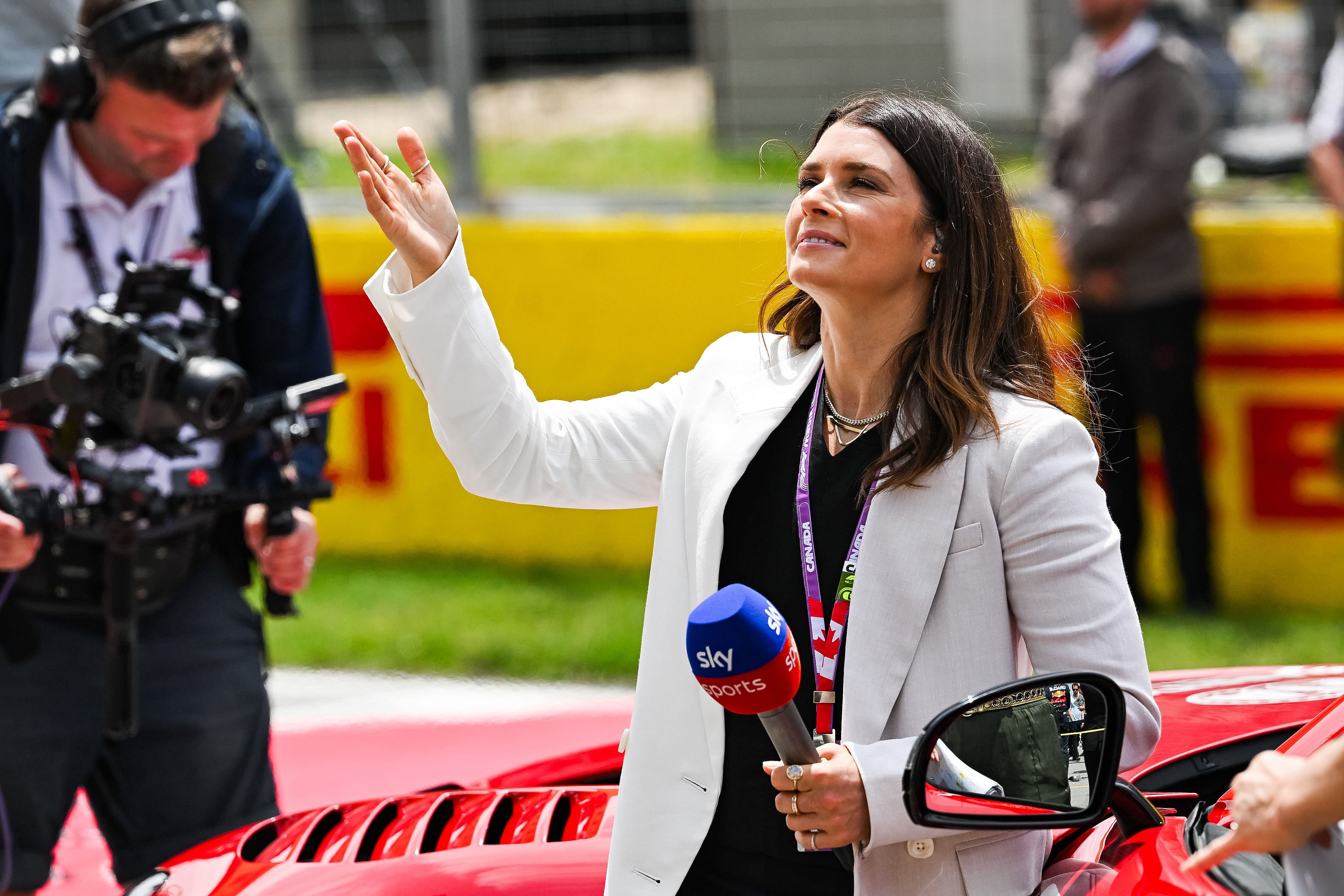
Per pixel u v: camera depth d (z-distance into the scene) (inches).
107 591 417.7
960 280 285.0
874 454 287.7
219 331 465.4
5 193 422.3
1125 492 865.5
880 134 286.4
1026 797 256.2
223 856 338.3
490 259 981.2
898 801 257.3
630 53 1029.2
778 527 294.8
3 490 406.0
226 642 461.1
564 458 315.9
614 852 297.7
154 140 417.7
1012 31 961.5
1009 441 276.1
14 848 443.2
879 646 274.2
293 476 440.8
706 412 304.7
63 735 440.8
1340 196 835.4
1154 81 832.3
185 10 410.3
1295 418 872.3
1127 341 850.8
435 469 996.6
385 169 299.6
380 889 314.3
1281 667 416.8
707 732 291.7
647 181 1041.5
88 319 403.2
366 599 922.1
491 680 800.3
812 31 1002.7
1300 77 979.9
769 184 1018.1
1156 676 413.1
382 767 612.7
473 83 989.8
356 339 989.2
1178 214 839.1
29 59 529.7
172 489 424.8
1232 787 277.7
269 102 1034.1
